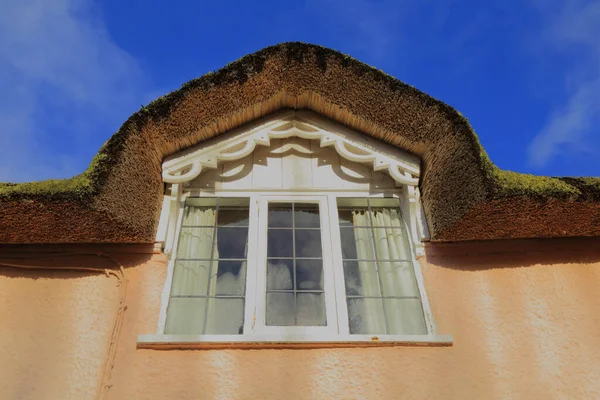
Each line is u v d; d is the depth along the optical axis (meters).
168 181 3.70
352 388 2.99
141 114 3.46
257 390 2.96
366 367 3.07
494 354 3.17
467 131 3.34
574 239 3.72
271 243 3.64
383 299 3.44
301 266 3.54
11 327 3.19
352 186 3.89
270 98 3.88
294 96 3.92
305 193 3.85
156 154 3.67
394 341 3.16
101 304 3.31
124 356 3.07
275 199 3.81
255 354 3.09
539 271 3.56
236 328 3.27
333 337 3.14
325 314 3.32
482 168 3.20
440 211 3.53
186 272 3.51
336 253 3.56
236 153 3.87
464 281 3.49
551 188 3.20
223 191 3.84
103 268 3.46
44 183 3.14
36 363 3.06
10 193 3.06
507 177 3.21
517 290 3.46
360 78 3.69
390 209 3.86
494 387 3.04
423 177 3.79
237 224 3.76
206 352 3.09
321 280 3.48
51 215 3.22
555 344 3.23
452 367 3.10
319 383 3.00
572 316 3.36
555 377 3.10
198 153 3.82
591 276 3.56
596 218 3.45
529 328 3.29
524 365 3.14
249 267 3.46
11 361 3.06
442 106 3.51
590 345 3.24
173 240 3.61
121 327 3.20
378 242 3.70
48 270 3.46
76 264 3.48
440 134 3.54
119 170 3.28
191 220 3.76
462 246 3.65
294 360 3.08
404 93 3.62
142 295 3.35
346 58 3.69
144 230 3.44
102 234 3.44
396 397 2.97
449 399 2.99
